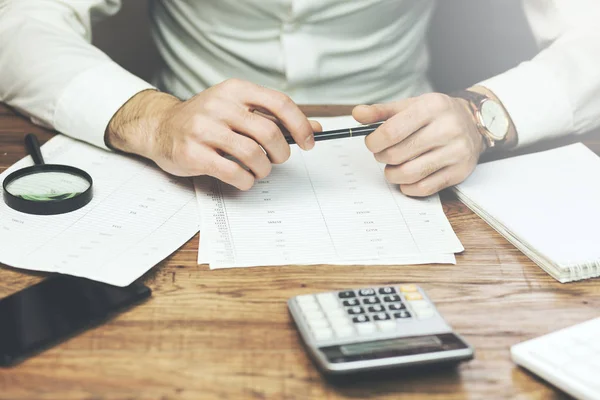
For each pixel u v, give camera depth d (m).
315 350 0.60
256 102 0.86
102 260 0.74
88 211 0.83
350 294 0.68
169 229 0.81
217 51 1.28
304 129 0.85
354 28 1.26
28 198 0.81
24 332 0.62
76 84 0.99
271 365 0.61
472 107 1.01
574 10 1.20
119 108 0.96
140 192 0.88
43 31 1.08
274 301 0.70
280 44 1.25
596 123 1.09
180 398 0.57
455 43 1.75
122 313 0.67
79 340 0.63
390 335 0.63
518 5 1.64
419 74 1.44
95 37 1.77
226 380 0.59
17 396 0.56
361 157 0.98
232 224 0.82
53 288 0.69
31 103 1.02
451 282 0.75
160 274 0.73
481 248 0.82
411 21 1.34
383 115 0.90
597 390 0.58
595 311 0.72
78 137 0.98
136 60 1.83
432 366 0.62
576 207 0.87
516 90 1.05
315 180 0.92
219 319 0.67
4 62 1.07
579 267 0.76
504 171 0.96
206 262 0.76
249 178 0.86
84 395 0.57
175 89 1.37
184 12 1.27
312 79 1.28
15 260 0.73
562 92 1.06
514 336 0.67
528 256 0.80
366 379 0.60
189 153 0.85
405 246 0.81
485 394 0.60
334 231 0.82
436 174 0.90
